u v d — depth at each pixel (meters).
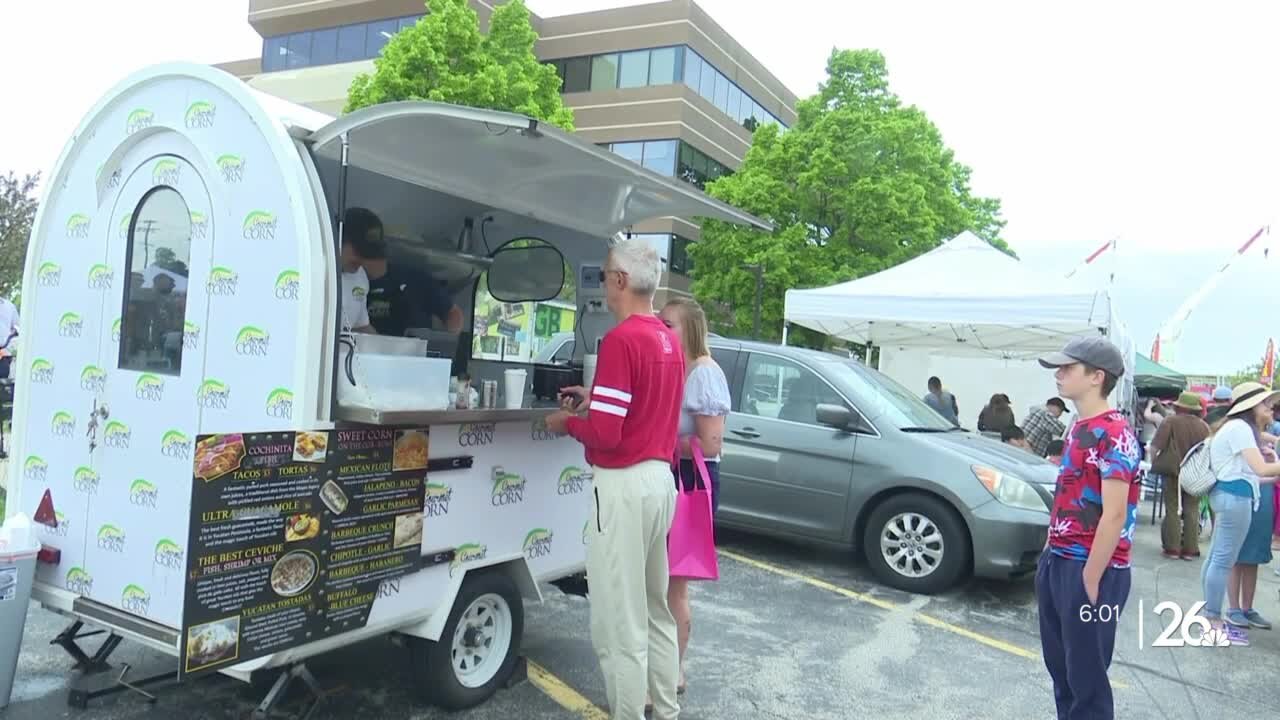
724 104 33.75
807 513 6.55
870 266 21.27
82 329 3.47
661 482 3.22
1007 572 5.84
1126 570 3.06
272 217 2.99
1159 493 11.55
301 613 2.89
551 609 5.21
